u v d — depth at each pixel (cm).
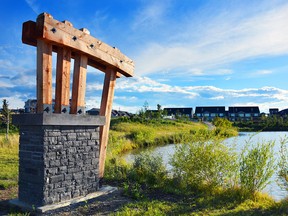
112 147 1809
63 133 634
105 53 752
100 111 810
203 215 580
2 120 2375
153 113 4416
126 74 880
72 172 653
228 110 9338
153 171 873
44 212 572
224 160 769
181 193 741
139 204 643
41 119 578
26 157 620
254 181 721
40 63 596
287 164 711
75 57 690
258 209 626
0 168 1002
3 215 575
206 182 792
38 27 581
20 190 631
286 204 639
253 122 6303
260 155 718
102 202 659
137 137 2416
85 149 691
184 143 835
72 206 623
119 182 852
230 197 709
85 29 684
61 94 635
